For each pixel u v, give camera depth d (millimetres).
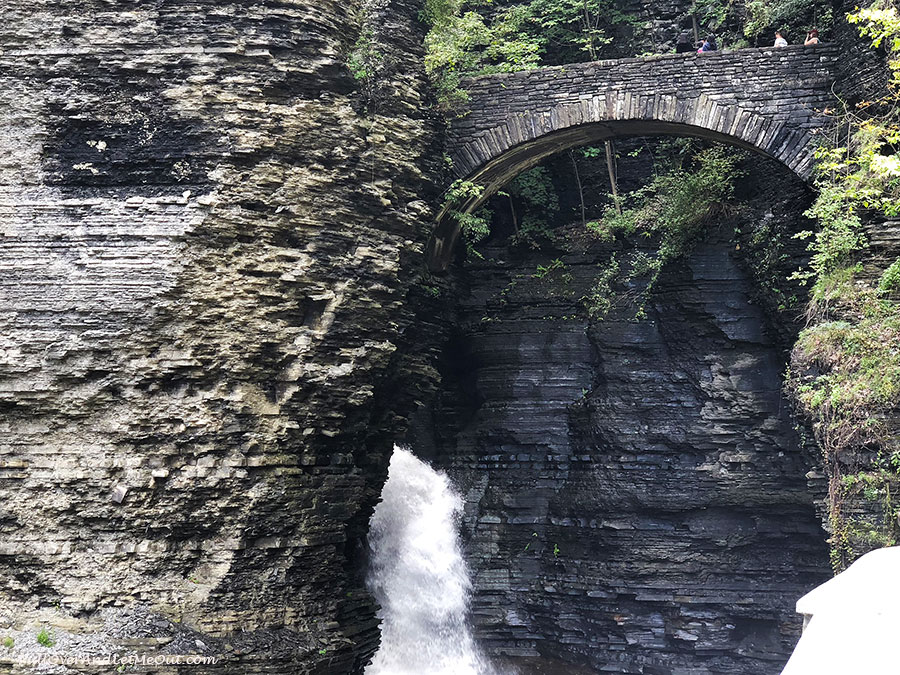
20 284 16328
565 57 29766
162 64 17141
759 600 24734
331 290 17938
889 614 2994
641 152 29406
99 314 16250
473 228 24500
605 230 27500
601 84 22969
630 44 29016
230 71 17312
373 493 19469
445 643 25703
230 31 17344
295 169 17656
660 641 25266
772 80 22156
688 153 28094
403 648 24391
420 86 21156
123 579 15758
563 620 26094
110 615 15500
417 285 22688
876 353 17906
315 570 17297
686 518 25688
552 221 29641
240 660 15414
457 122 23672
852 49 21188
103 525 15922
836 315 19609
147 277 16344
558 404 27656
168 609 15734
